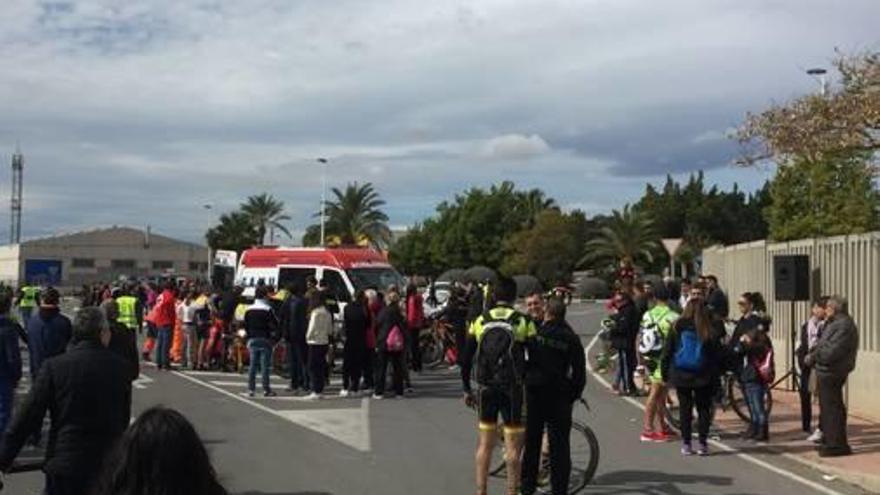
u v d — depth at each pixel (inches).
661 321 504.7
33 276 3097.9
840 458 453.4
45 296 445.7
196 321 890.7
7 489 368.5
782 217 1342.3
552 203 3437.5
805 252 708.0
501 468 394.9
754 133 700.0
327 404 641.6
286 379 804.0
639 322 689.0
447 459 442.3
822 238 677.3
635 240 2977.4
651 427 505.0
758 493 382.6
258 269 948.6
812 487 397.7
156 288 1143.0
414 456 450.3
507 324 353.4
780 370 751.1
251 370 688.4
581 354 357.4
